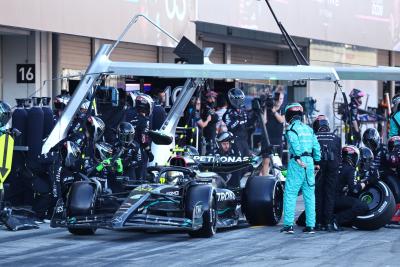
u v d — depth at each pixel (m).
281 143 37.31
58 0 30.89
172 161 23.05
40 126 24.61
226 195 22.78
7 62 33.44
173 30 36.84
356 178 23.58
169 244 20.53
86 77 24.27
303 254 19.12
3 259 18.34
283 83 48.75
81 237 21.81
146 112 26.30
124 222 20.09
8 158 23.16
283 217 24.25
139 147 25.78
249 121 36.94
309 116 43.81
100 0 32.88
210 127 33.72
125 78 35.00
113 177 24.06
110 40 36.06
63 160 23.66
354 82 53.84
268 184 24.02
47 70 33.56
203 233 21.47
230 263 17.89
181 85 35.00
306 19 46.75
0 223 24.00
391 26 56.41
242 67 22.70
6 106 23.02
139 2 34.78
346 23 51.03
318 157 22.75
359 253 19.31
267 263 17.91
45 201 24.70
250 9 41.88
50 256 18.73
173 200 21.08
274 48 51.25
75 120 24.81
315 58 51.66
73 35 33.53
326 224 23.16
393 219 24.48
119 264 17.70
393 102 27.73
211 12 39.12
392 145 24.78
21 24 29.31
